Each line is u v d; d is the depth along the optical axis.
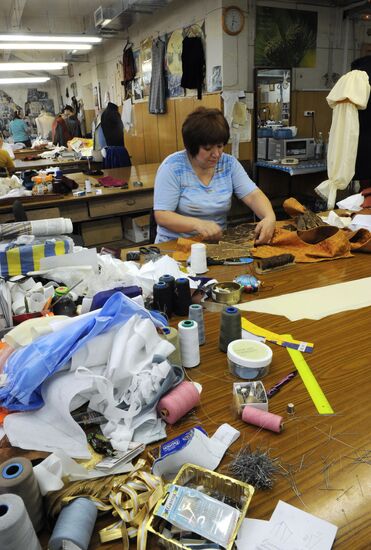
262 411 0.70
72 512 0.51
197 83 4.49
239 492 0.56
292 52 4.44
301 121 4.70
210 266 1.46
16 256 1.23
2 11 6.93
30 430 0.65
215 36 4.19
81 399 0.69
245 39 4.19
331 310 1.11
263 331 1.01
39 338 0.77
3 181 3.00
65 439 0.64
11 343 0.82
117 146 4.64
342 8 4.49
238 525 0.50
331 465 0.62
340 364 0.87
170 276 1.14
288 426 0.70
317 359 0.89
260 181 4.56
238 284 1.21
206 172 1.84
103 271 1.21
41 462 0.57
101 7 5.69
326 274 1.36
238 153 4.41
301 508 0.55
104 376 0.70
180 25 4.80
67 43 5.42
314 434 0.68
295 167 3.77
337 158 2.71
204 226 1.65
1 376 0.73
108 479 0.58
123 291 1.04
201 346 0.96
